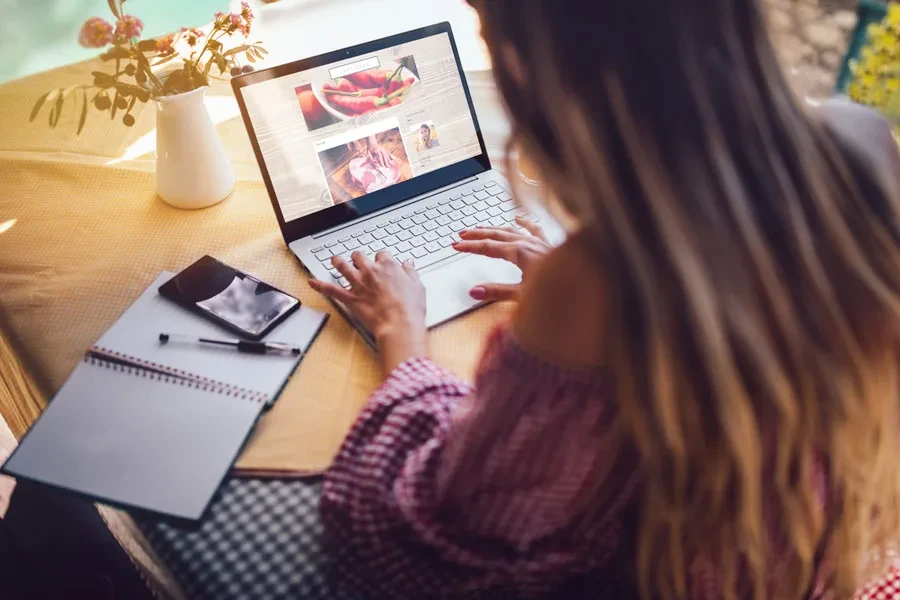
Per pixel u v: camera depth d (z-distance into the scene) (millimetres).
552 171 514
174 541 676
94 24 865
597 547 654
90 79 1271
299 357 796
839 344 493
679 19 437
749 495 529
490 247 886
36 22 1438
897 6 977
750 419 491
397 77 984
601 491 588
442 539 633
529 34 465
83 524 1113
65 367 809
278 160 926
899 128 961
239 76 899
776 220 464
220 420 728
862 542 651
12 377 960
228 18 960
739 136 451
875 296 500
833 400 509
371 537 649
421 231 959
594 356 511
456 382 724
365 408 707
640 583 627
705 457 522
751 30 460
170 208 1029
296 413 756
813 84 1012
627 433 531
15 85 1251
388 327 797
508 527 621
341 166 961
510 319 563
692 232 443
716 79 444
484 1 492
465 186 1024
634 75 442
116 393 745
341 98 954
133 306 838
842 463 562
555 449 555
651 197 442
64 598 1081
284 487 710
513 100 511
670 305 458
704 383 482
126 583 1091
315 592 657
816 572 674
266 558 670
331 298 860
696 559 604
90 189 1061
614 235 459
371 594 670
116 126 1178
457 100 1023
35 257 948
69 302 884
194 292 852
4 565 1077
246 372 777
